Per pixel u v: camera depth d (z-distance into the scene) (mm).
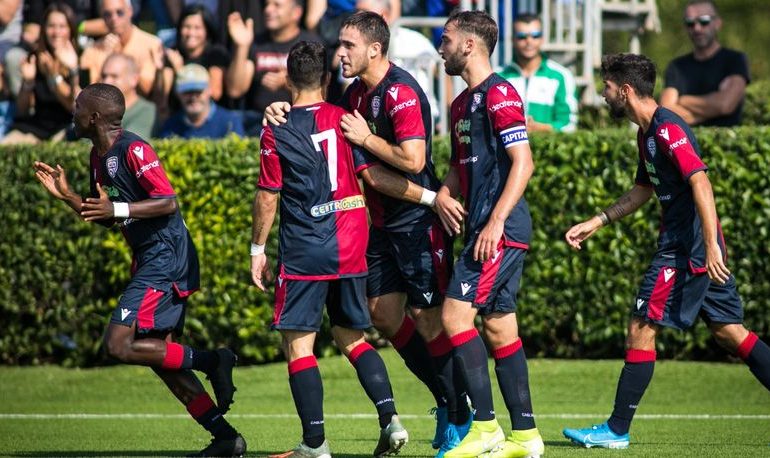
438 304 24938
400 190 24109
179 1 50594
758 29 101938
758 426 31922
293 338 23422
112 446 28844
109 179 25172
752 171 40438
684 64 44031
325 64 23734
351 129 23438
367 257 25531
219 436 25312
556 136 41406
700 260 25734
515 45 43906
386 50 24312
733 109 43031
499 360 24016
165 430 32438
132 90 45031
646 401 37469
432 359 25125
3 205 43719
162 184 24812
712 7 43375
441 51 23828
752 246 40469
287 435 30703
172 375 25203
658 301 26000
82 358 43844
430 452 26344
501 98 22906
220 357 25500
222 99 47062
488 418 23172
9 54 50250
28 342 44312
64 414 36438
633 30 57844
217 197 42000
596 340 41656
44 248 43406
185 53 47250
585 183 41125
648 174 26469
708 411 35531
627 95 26016
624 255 41094
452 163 24406
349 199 23391
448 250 25031
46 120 49031
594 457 24531
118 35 47438
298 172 23062
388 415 24688
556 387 39125
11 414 36438
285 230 23234
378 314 25688
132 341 24844
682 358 42219
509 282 23609
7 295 43844
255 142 42281
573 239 27469
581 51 49844
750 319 40812
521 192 22641
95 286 43438
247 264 42000
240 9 48250
